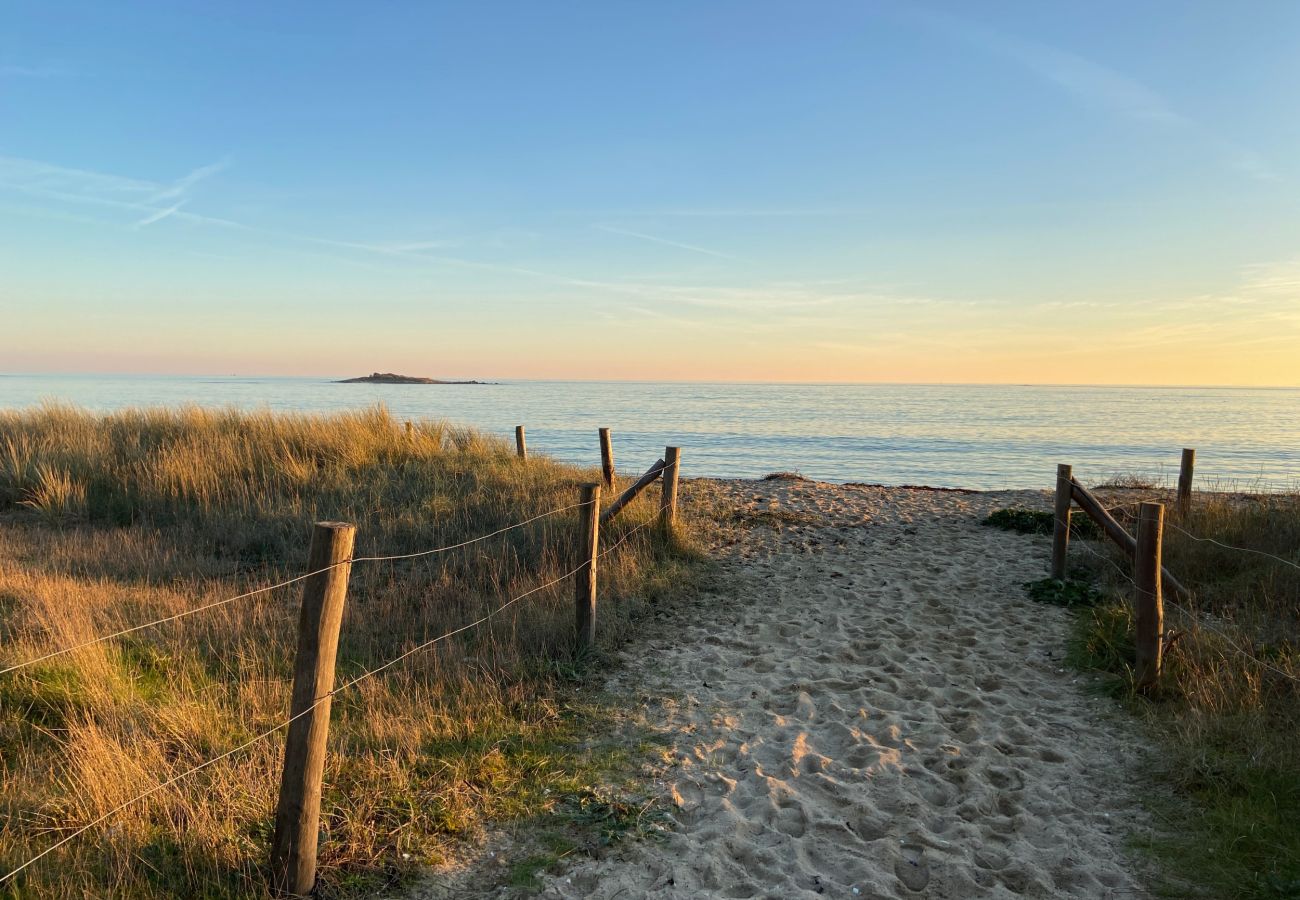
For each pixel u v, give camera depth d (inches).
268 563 319.9
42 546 322.7
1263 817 145.5
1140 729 190.2
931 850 141.4
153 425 524.1
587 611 235.3
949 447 1520.7
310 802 121.2
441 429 598.5
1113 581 313.7
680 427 2112.5
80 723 166.1
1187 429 2106.3
